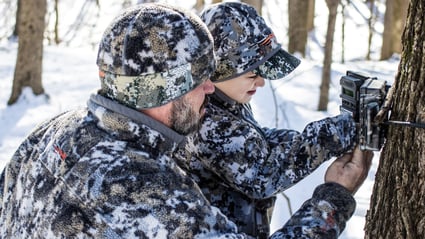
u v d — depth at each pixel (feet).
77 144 4.90
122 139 4.84
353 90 5.95
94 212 4.68
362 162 6.05
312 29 57.52
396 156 5.86
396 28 43.24
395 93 5.83
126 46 4.77
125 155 4.77
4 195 5.55
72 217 4.71
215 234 4.84
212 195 6.61
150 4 5.03
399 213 5.90
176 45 4.78
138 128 4.83
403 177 5.82
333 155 6.17
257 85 6.80
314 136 6.21
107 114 4.85
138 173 4.72
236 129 6.38
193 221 4.74
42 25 27.71
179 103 4.95
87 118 5.05
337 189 5.70
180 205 4.73
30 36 27.45
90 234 4.67
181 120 4.99
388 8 42.32
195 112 5.06
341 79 6.18
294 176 6.28
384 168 6.02
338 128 6.14
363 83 5.93
